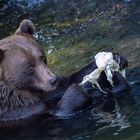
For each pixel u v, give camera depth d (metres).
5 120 12.28
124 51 14.20
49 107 12.40
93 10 17.84
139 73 12.94
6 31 18.09
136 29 15.52
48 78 11.88
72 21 17.55
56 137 11.12
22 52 11.94
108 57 12.10
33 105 12.40
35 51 11.99
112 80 12.34
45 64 12.25
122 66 12.30
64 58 14.70
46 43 16.34
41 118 12.14
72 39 16.08
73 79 12.67
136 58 13.66
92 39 15.61
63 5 18.80
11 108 12.30
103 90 12.60
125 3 17.59
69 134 11.12
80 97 12.02
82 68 12.73
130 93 12.28
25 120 12.19
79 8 18.27
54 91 12.58
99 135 10.71
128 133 10.48
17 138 11.48
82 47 15.20
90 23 16.97
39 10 19.02
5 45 12.07
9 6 19.70
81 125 11.39
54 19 18.06
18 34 12.52
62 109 12.02
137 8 17.06
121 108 11.73
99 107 12.02
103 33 15.82
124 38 15.08
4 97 12.24
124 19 16.47
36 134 11.48
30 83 12.10
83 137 10.80
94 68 12.48
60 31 17.02
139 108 11.54
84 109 12.04
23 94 12.29
